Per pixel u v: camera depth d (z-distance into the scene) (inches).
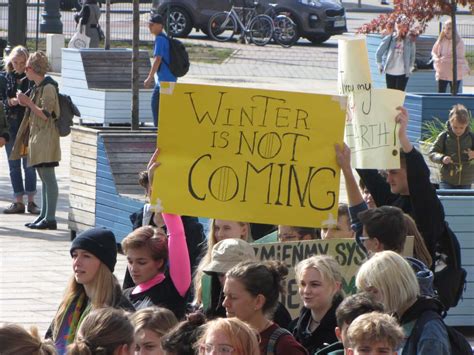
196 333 381.1
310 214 502.9
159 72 1189.7
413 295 398.0
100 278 454.0
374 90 523.2
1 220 947.3
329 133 502.6
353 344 351.9
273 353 396.2
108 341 362.3
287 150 502.3
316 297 427.2
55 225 923.4
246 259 443.2
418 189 499.5
